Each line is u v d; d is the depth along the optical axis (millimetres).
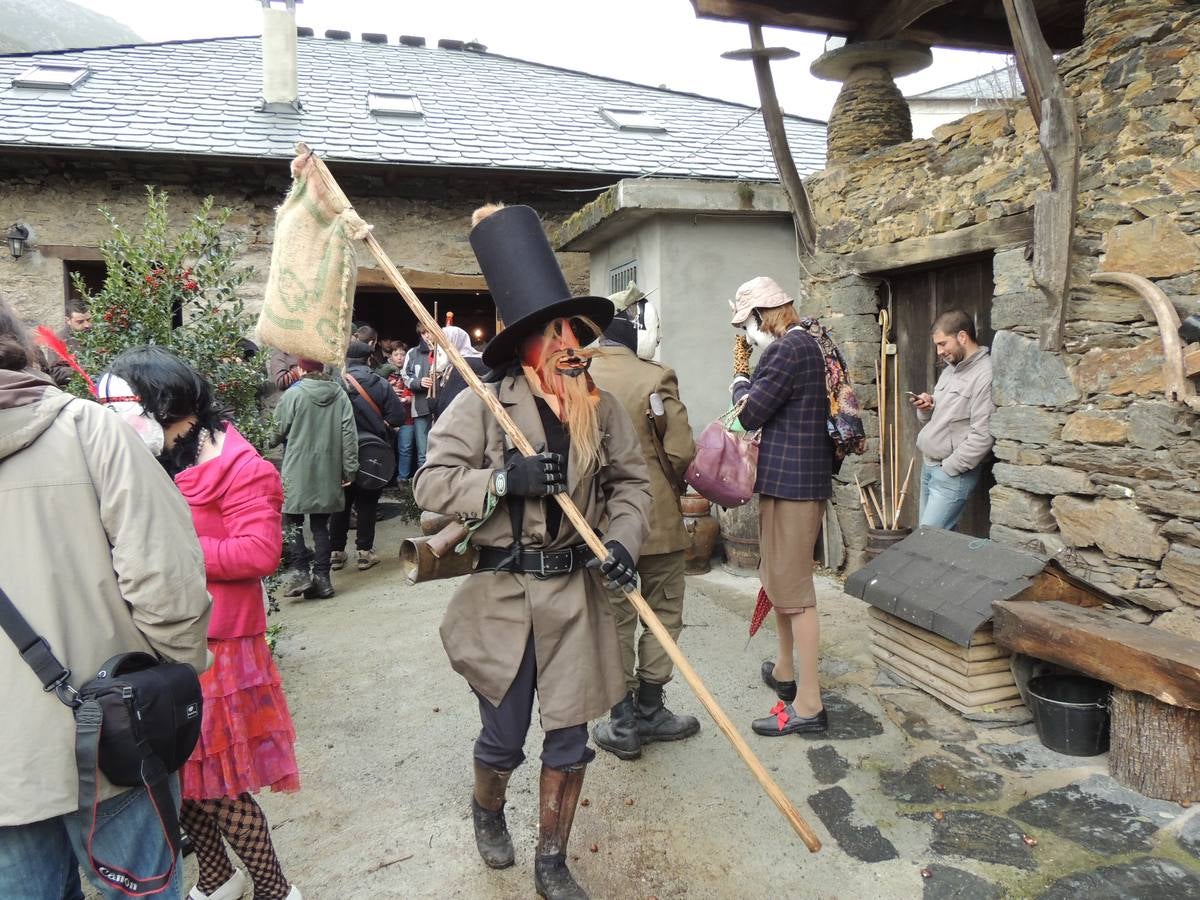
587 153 7824
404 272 7441
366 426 5531
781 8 4633
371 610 4691
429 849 2395
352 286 2000
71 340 4977
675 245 5457
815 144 9125
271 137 7129
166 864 1454
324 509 4934
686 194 5277
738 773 2748
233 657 1985
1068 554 3439
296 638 4258
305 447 4859
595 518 2123
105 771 1310
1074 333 3348
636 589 1991
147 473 1409
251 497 2002
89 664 1333
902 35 4730
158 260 3838
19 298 6699
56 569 1304
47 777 1268
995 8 4832
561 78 11328
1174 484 2998
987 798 2525
